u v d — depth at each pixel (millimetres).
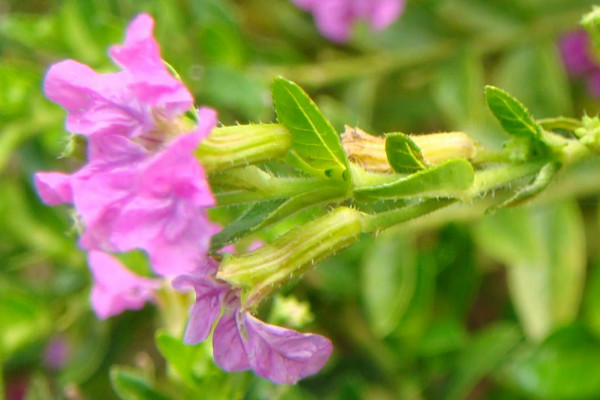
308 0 140
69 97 93
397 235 130
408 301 129
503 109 99
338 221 97
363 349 131
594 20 102
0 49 140
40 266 145
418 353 130
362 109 138
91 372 131
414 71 143
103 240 90
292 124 95
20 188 135
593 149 100
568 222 132
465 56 138
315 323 133
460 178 97
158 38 130
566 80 152
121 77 93
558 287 130
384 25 137
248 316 94
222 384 109
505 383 131
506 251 130
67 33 130
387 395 130
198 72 132
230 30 134
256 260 95
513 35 139
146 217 90
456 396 128
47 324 131
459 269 132
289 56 140
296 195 96
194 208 89
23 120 130
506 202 99
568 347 126
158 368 139
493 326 137
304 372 94
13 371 140
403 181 96
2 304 129
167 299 112
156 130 92
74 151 95
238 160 94
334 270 131
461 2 141
